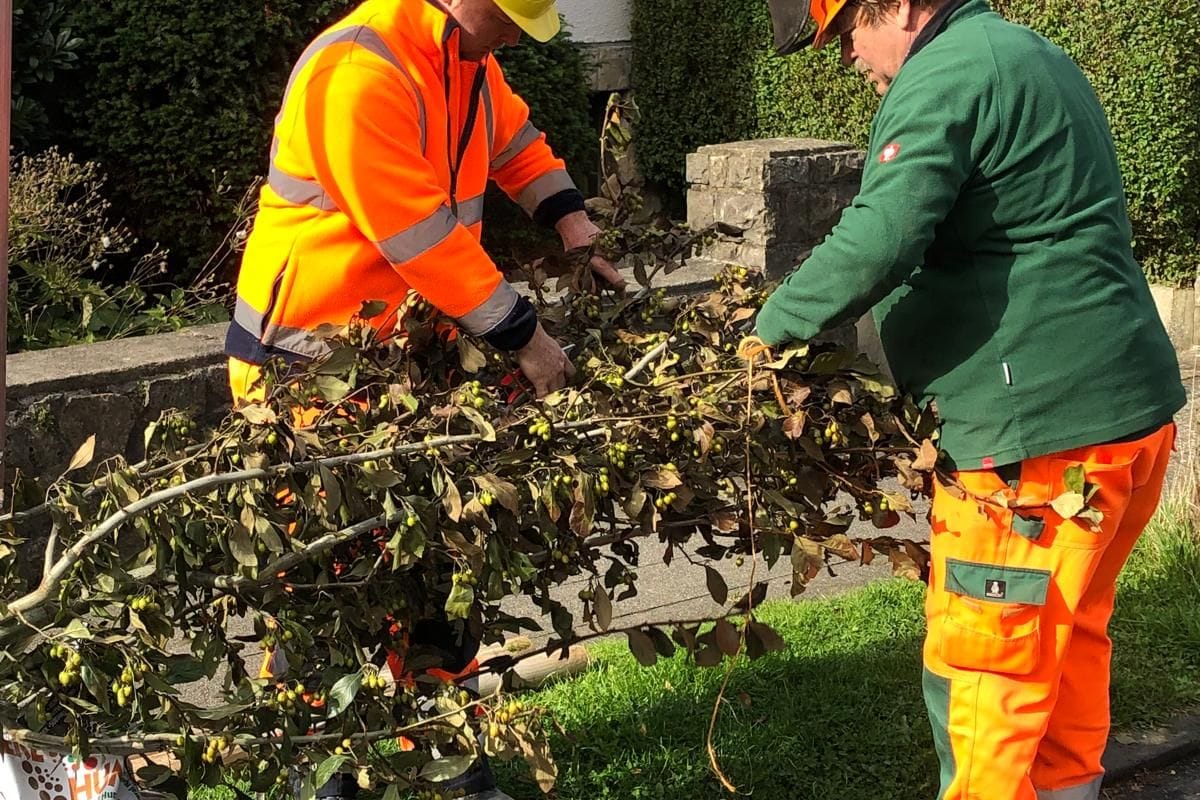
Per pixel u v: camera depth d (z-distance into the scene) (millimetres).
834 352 2408
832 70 8492
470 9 2594
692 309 2668
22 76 5594
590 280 2926
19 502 2232
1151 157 7453
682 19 9211
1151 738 3422
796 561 2365
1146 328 2408
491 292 2506
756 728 3365
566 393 2373
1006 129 2266
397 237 2471
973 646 2420
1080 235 2326
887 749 3291
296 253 2611
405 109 2498
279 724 2189
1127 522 2637
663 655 2578
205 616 2266
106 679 1980
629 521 2496
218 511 2119
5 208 2203
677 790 3100
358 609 2334
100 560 2084
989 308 2359
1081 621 2695
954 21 2375
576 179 7621
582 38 9383
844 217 2322
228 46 5918
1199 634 3867
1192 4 7230
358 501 2225
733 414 2377
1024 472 2387
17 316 5062
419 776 2141
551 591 4234
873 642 3852
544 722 3320
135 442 4215
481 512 2133
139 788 2242
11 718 2084
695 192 5867
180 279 6129
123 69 5875
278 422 2113
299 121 2523
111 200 6062
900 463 2443
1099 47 7465
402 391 2299
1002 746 2438
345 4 6277
